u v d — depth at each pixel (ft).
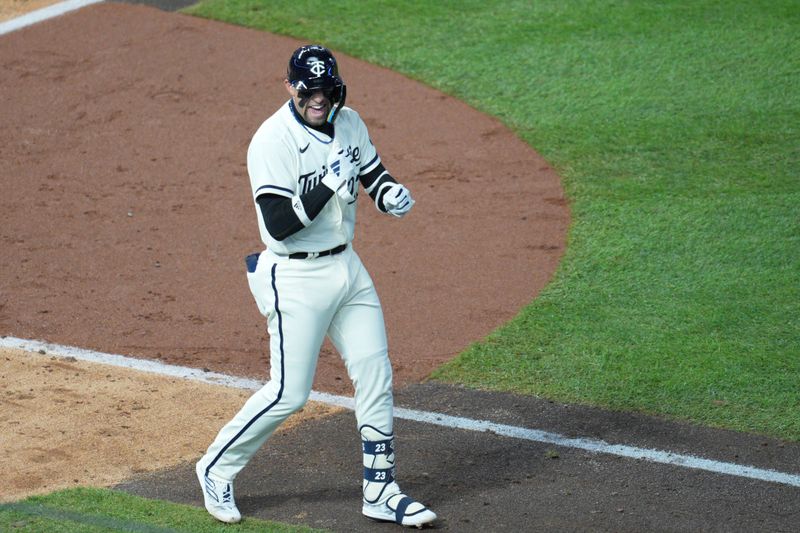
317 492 66.08
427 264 101.24
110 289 95.14
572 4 159.12
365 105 134.41
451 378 82.12
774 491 66.85
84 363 82.43
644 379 81.30
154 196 113.50
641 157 121.39
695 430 74.64
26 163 119.34
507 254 102.78
